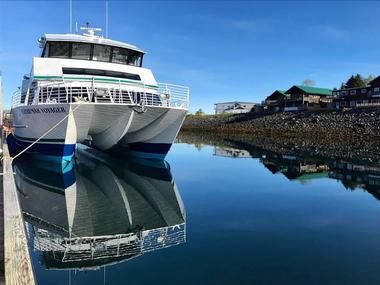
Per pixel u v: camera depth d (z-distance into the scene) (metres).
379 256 6.79
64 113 13.88
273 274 6.02
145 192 12.71
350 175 16.55
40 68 15.38
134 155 20.00
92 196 11.86
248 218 9.49
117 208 10.47
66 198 11.50
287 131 50.75
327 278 5.86
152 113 15.82
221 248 7.26
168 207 10.66
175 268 6.31
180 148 31.95
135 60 18.12
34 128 16.11
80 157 21.78
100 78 15.73
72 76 15.32
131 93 15.90
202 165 20.39
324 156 24.16
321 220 9.28
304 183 14.69
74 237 7.96
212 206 10.82
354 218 9.48
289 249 7.17
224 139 45.31
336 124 47.25
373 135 39.28
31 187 12.88
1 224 6.82
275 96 69.38
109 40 17.81
